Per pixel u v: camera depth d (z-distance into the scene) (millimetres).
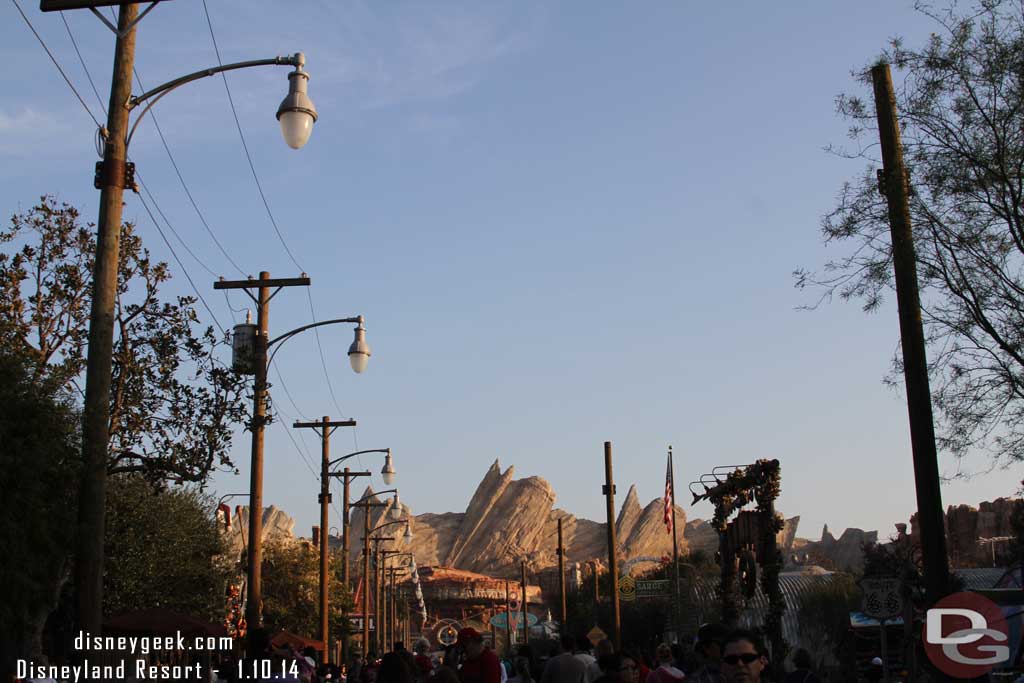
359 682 25906
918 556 55719
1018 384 17625
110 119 15656
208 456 22188
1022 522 45719
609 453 51344
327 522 47094
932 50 18172
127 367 22125
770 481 32250
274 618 81125
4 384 17172
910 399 17547
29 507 16391
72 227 25391
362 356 30109
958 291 17844
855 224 18438
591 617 92188
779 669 30469
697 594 69625
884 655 20422
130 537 38656
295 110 16438
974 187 17656
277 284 28422
